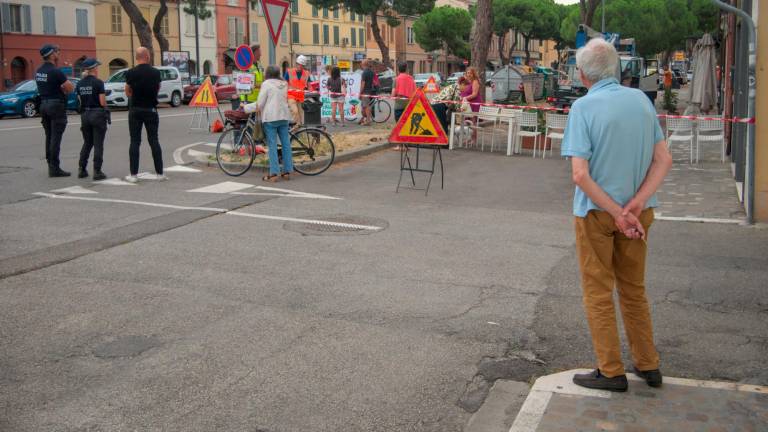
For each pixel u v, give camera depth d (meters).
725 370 4.67
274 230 8.59
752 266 7.13
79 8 52.41
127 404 4.23
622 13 53.09
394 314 5.75
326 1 59.97
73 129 20.52
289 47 71.44
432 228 8.82
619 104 4.07
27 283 6.46
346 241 8.10
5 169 13.20
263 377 4.59
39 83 12.18
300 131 13.18
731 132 14.74
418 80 47.25
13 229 8.52
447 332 5.37
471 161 15.20
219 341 5.17
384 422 4.04
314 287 6.42
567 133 4.15
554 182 12.52
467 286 6.50
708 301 6.07
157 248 7.70
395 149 16.75
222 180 12.29
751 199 9.01
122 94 32.38
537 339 5.25
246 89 14.81
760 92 8.77
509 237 8.40
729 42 15.83
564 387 4.29
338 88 23.05
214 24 64.38
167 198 10.55
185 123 24.22
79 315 5.67
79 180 12.14
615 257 4.28
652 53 56.09
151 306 5.89
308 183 12.09
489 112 16.73
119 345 5.09
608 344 4.19
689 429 3.76
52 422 4.01
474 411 4.18
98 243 7.88
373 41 82.69
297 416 4.10
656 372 4.29
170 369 4.70
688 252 7.70
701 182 12.42
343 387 4.46
